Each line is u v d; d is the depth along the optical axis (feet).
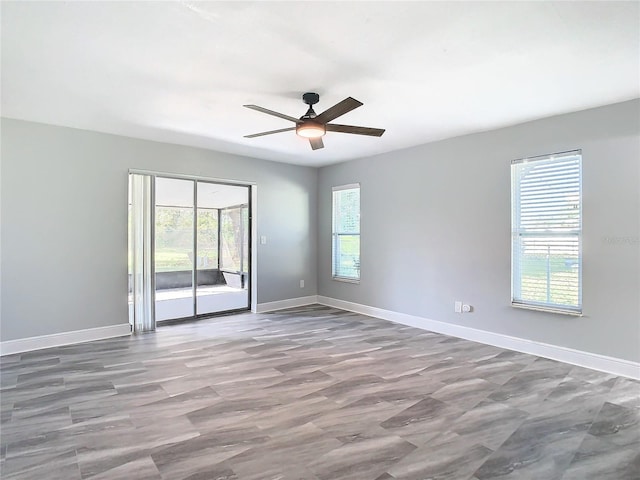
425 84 9.74
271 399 9.39
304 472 6.53
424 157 16.21
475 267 14.47
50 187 13.55
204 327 16.42
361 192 19.26
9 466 6.67
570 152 11.88
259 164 19.54
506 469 6.63
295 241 21.13
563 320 12.10
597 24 6.96
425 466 6.70
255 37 7.42
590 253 11.48
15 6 6.35
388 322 17.43
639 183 10.56
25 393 9.68
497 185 13.76
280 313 19.34
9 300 12.83
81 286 14.21
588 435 7.75
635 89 10.01
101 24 6.96
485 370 11.35
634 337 10.68
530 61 8.45
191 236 17.60
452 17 6.72
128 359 12.29
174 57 8.29
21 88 10.07
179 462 6.81
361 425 8.13
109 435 7.70
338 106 8.92
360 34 7.30
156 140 15.79
